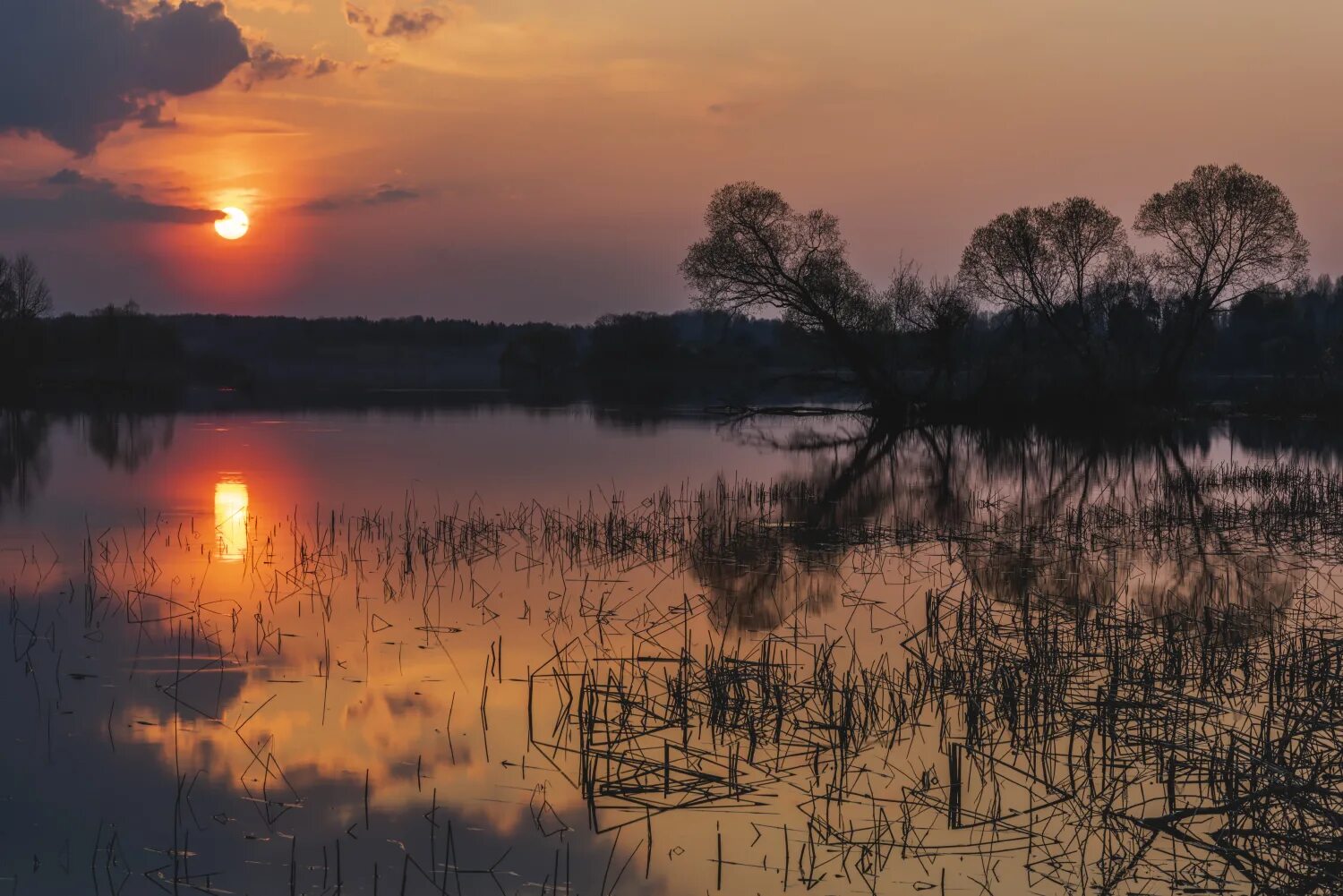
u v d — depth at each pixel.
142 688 9.85
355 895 6.42
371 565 15.33
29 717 9.12
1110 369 49.75
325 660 10.73
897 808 7.55
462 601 13.27
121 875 6.64
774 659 10.77
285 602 13.12
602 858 6.86
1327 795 6.80
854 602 13.48
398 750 8.48
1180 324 52.09
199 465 28.45
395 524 18.92
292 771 8.10
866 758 8.37
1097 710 8.73
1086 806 7.53
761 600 13.53
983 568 15.80
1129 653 10.33
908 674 9.95
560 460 30.75
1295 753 7.60
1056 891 6.48
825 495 24.42
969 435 42.91
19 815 7.40
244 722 9.03
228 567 15.05
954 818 7.38
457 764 8.23
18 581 14.05
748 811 7.51
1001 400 48.28
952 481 27.73
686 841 7.09
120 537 17.42
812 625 12.26
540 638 11.56
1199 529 19.55
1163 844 6.99
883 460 32.84
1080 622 11.41
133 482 24.67
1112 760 8.24
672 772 8.05
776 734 8.79
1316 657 9.87
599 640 11.48
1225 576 15.38
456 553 16.20
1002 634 11.36
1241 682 9.95
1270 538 18.48
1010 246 49.16
